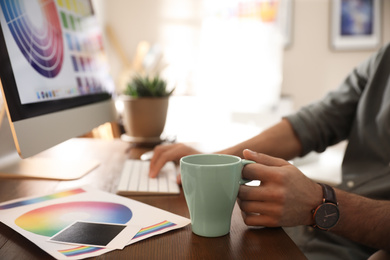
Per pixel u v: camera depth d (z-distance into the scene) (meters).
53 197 0.56
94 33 1.04
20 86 0.56
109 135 1.27
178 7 2.48
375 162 0.84
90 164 0.80
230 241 0.42
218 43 2.40
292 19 2.43
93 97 0.91
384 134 0.82
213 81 2.44
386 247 0.53
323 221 0.48
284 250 0.40
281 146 0.84
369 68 0.92
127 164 0.79
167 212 0.50
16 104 0.54
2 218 0.47
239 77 2.42
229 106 2.45
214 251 0.39
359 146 0.87
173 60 2.52
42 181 0.68
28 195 0.59
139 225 0.45
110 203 0.53
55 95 0.68
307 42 2.45
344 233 0.52
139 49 2.46
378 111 0.86
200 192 0.42
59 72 0.73
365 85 0.92
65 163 0.81
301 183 0.47
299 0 2.42
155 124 1.06
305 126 0.87
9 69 0.54
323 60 2.46
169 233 0.44
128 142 1.14
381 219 0.51
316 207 0.48
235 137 1.38
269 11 2.35
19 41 0.58
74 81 0.81
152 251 0.39
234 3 2.37
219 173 0.41
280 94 2.50
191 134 1.51
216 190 0.41
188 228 0.46
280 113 2.45
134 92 1.06
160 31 2.50
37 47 0.65
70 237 0.41
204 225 0.43
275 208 0.46
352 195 0.53
